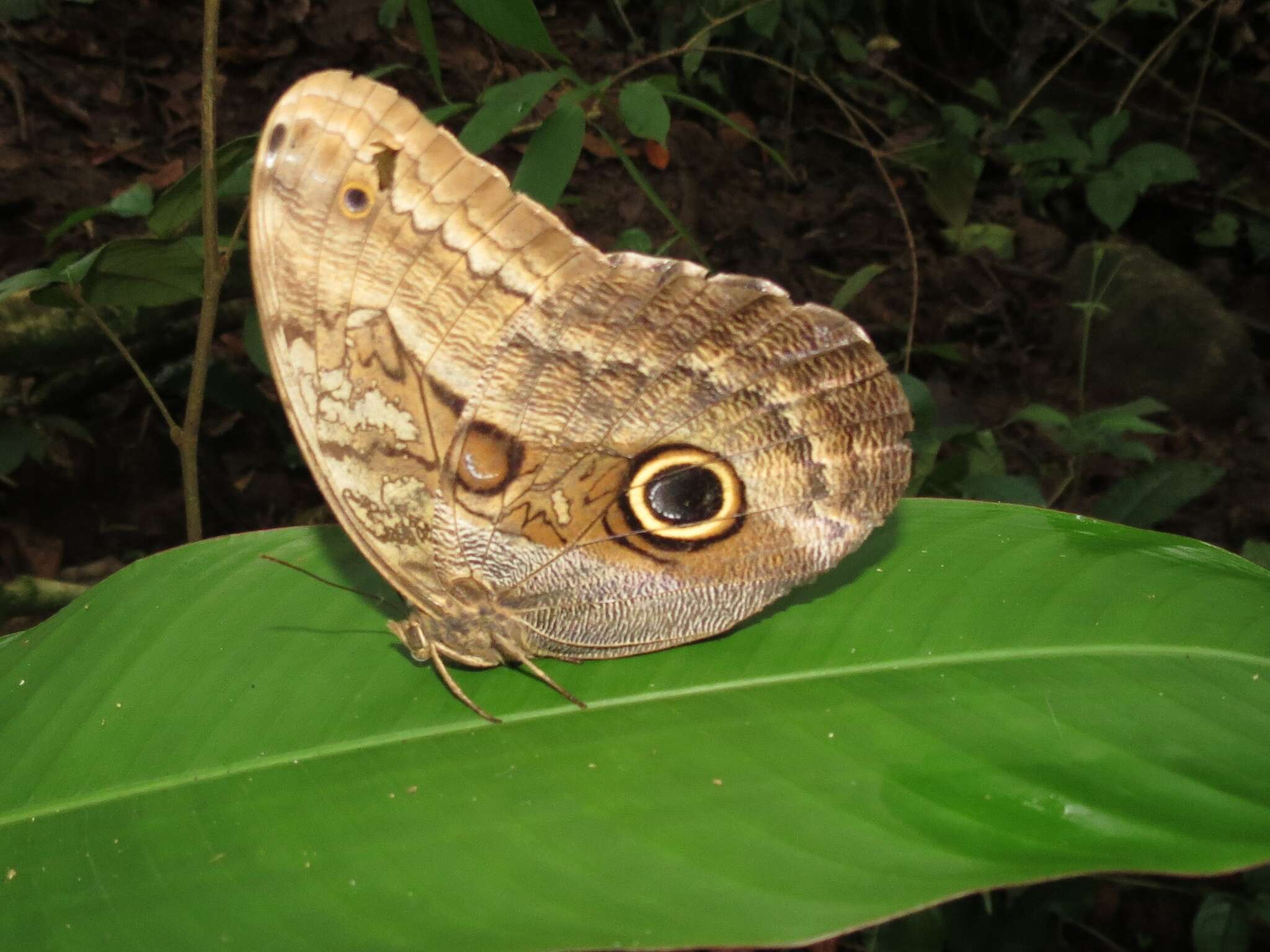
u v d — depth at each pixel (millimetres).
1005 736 312
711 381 333
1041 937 484
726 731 320
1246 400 946
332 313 319
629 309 329
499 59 876
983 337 970
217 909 299
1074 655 323
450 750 323
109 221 647
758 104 1086
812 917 287
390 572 333
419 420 327
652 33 1051
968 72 1332
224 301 555
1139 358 949
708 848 299
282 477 623
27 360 495
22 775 324
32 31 750
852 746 313
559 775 315
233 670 339
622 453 333
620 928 288
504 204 324
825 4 1097
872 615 336
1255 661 318
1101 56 1330
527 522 334
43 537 552
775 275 920
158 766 324
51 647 344
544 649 340
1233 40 1302
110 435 594
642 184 451
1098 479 844
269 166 313
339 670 338
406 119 319
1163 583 332
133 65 769
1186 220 1147
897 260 993
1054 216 1138
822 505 338
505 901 295
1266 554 481
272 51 822
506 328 327
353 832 308
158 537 577
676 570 338
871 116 1156
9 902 304
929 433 517
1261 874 494
